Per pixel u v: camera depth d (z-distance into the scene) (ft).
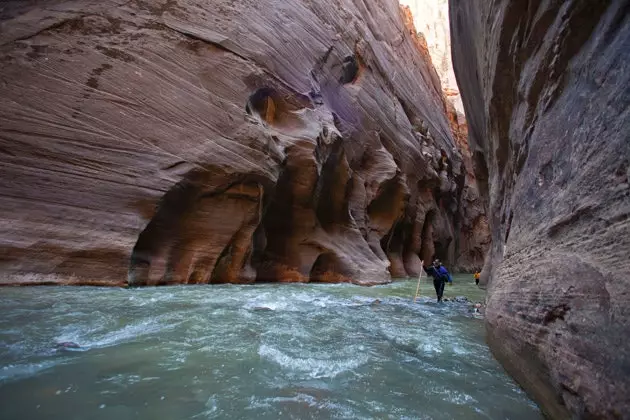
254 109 38.11
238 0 39.40
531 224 12.92
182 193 29.53
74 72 26.48
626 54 7.73
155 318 14.57
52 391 7.42
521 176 16.51
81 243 23.52
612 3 9.13
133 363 9.27
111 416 6.58
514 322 10.57
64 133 24.97
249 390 8.07
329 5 58.18
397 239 69.72
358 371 9.85
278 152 36.29
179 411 6.92
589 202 8.01
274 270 39.93
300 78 44.88
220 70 34.12
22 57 24.98
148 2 31.89
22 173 23.08
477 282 51.80
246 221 33.30
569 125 10.72
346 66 58.39
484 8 23.90
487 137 31.73
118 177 26.20
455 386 9.09
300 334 13.56
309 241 42.29
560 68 12.26
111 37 28.91
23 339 10.60
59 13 27.45
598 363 5.69
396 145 69.82
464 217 119.44
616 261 6.33
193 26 33.91
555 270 8.75
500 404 8.07
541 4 13.88
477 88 34.81
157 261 27.99
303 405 7.46
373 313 20.35
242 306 19.07
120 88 27.96
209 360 9.83
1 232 21.45
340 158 48.21
